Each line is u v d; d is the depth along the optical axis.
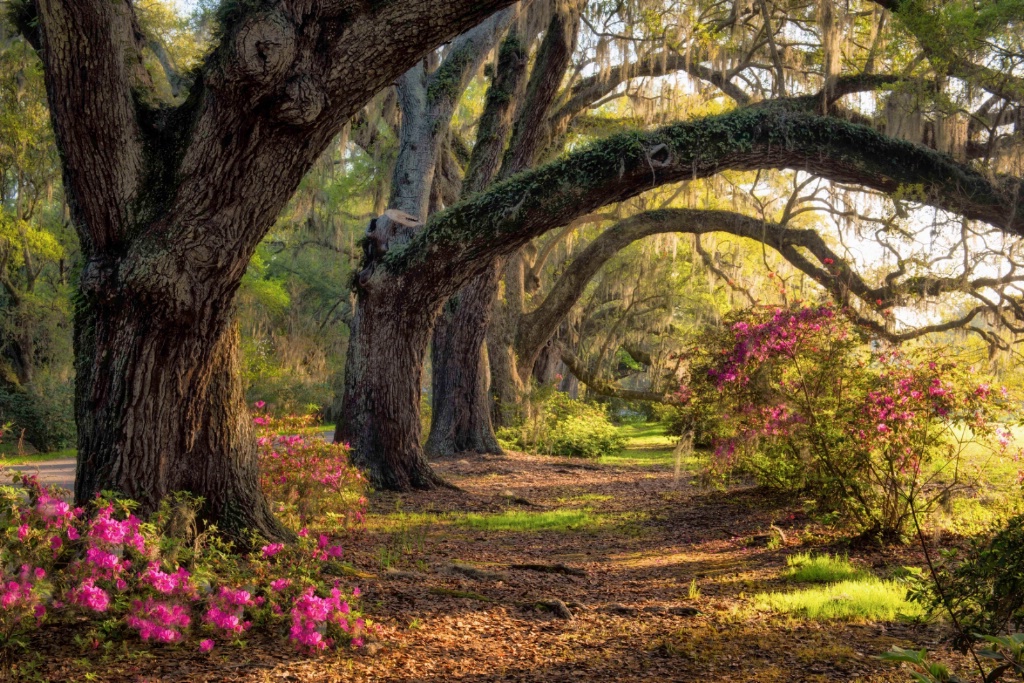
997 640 2.54
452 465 17.48
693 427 12.28
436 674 4.50
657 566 8.19
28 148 17.47
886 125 13.05
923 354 8.87
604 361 36.69
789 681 4.39
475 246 12.77
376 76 5.73
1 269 19.80
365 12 5.57
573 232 25.86
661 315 31.08
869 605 5.94
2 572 4.16
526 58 17.81
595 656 4.95
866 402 8.40
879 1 12.92
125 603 4.61
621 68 18.55
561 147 23.80
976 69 11.77
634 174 11.61
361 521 9.46
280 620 5.11
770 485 11.63
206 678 4.16
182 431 6.42
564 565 7.83
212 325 6.26
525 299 25.50
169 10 13.91
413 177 16.30
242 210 5.95
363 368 13.85
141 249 5.93
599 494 14.24
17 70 15.61
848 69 17.31
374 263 13.79
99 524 4.64
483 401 19.64
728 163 11.84
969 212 12.80
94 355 6.26
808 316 10.03
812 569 7.20
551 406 24.02
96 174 6.00
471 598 6.28
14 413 23.45
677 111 19.28
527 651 5.04
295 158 5.89
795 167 12.34
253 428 7.12
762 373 10.19
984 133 14.06
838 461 8.57
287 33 5.45
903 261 15.13
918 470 8.10
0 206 18.17
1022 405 8.33
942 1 11.75
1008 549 3.65
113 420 6.18
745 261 24.91
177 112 6.13
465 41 16.70
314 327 37.72
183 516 6.00
